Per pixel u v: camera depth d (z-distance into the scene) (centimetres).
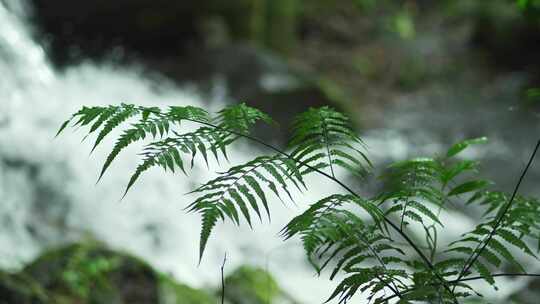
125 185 658
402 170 183
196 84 1080
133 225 616
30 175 627
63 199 616
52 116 738
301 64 1376
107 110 152
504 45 1385
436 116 1165
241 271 426
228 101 1035
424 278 155
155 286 362
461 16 1606
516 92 1260
